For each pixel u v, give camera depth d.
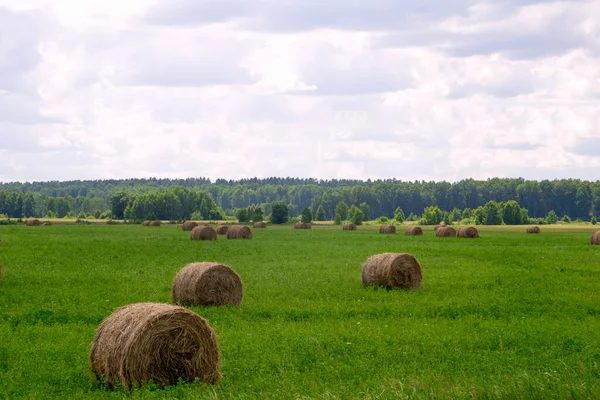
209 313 25.19
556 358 18.08
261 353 18.30
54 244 57.12
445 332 21.45
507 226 191.62
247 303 27.41
